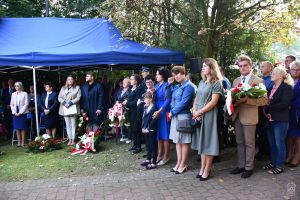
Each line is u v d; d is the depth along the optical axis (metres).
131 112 6.81
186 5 8.74
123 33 8.55
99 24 8.88
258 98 4.50
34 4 13.61
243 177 4.67
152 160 5.62
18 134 7.86
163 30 9.67
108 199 4.26
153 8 8.77
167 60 8.29
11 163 6.30
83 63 7.60
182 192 4.36
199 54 9.03
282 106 4.62
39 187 4.85
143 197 4.27
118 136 8.56
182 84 5.16
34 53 7.41
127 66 10.74
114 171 5.56
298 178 4.53
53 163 6.17
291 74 5.03
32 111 8.50
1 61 7.33
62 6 14.20
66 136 8.57
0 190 4.78
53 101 7.95
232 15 8.16
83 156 6.64
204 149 4.67
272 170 4.77
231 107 4.38
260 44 8.91
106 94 8.71
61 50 7.75
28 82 11.59
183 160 5.20
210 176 4.89
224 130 6.36
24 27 8.75
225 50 8.90
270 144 4.93
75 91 7.79
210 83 4.67
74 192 4.57
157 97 5.73
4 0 11.98
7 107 8.95
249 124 4.62
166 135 5.62
